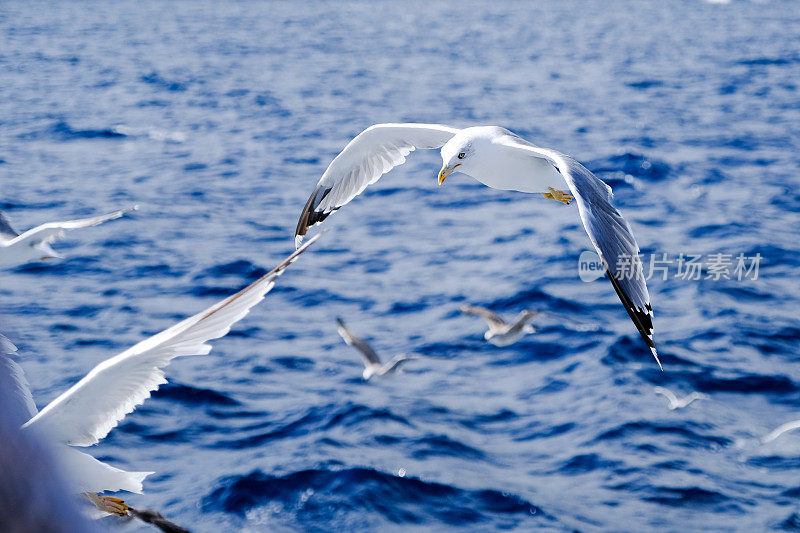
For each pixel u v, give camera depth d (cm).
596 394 1250
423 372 1345
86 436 352
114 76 5644
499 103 4766
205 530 914
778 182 2827
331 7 14200
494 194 2673
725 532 925
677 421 1168
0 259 1206
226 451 1085
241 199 2605
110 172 2961
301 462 1040
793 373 1334
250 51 7469
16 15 11175
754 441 1125
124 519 365
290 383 1298
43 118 4012
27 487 56
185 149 3412
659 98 4909
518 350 1427
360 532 911
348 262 1975
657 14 12738
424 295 1734
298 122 4091
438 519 945
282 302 1681
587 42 8600
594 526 932
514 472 1051
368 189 2756
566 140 3600
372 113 4381
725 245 2080
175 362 1345
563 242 2089
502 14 12962
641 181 2875
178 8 13312
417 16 12456
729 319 1554
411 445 1097
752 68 6241
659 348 1420
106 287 1738
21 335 72
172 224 2267
